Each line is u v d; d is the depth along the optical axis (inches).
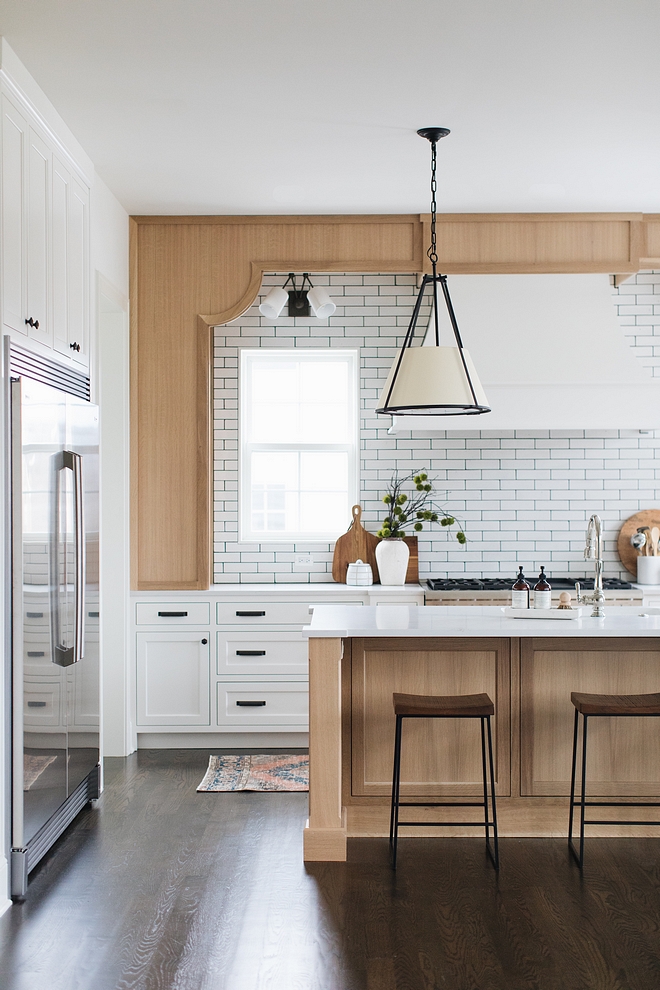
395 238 214.5
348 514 238.8
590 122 161.2
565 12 124.6
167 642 210.8
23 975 106.8
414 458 233.6
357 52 135.4
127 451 207.5
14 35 128.9
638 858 143.3
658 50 135.2
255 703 210.4
